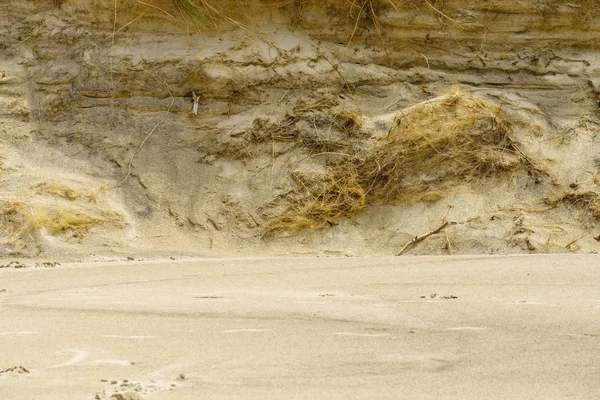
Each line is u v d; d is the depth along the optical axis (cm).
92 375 1561
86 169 4241
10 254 3816
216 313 2178
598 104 4562
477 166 4219
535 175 4200
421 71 4653
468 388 1493
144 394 1430
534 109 4491
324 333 1923
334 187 4175
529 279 2873
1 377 1545
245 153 4284
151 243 3975
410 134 4269
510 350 1764
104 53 4503
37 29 4553
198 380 1529
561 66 4703
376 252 3956
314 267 3328
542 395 1454
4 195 4031
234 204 4116
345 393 1452
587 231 3969
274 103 4425
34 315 2202
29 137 4347
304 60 4544
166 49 4503
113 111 4419
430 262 3406
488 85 4638
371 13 4669
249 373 1580
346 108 4441
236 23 4581
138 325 2027
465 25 4694
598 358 1702
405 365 1644
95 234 3972
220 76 4412
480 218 4025
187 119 4394
